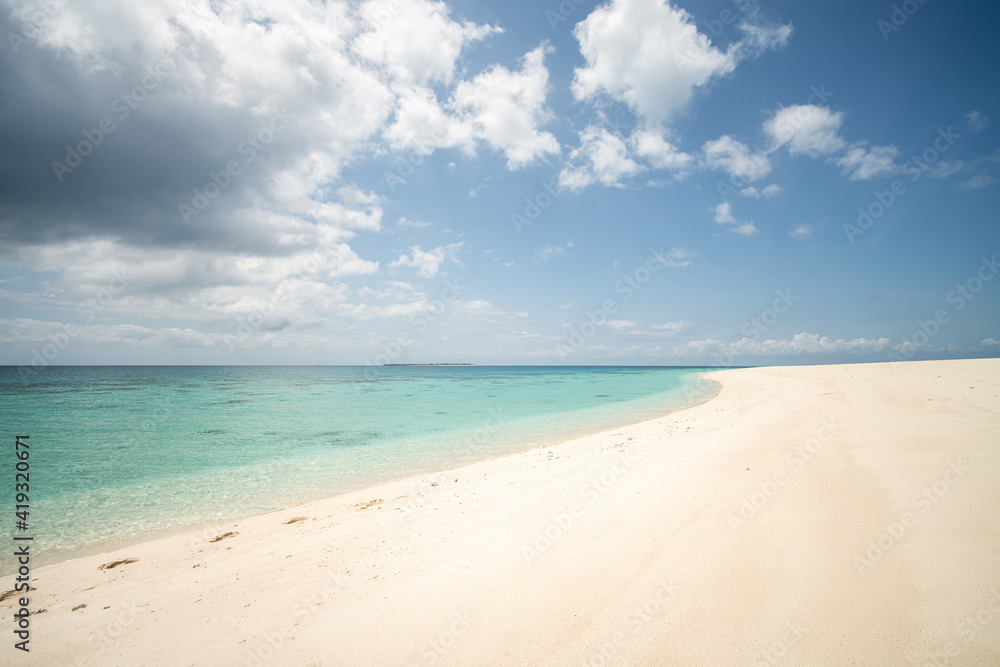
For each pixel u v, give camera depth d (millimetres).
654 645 3525
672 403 31766
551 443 17719
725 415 19047
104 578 6867
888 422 10711
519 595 4652
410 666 3725
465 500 9258
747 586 4145
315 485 12461
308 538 7938
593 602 4309
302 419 25938
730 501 6488
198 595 5805
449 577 5363
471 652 3797
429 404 34344
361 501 10477
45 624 5297
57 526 9594
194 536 8758
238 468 14445
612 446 14164
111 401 36625
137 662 4301
